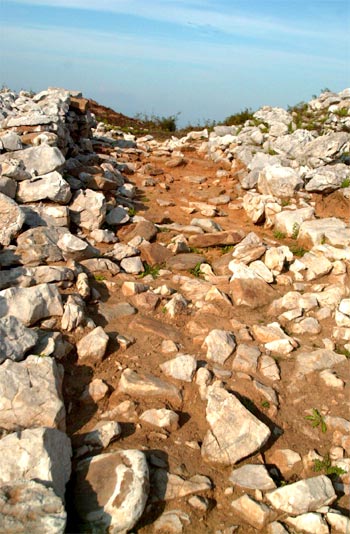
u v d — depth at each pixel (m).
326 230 7.48
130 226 7.87
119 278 6.35
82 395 4.26
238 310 5.81
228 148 13.41
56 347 4.54
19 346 4.29
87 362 4.63
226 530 3.29
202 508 3.39
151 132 19.88
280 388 4.61
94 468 3.48
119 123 21.78
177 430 4.03
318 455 3.92
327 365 4.91
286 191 9.49
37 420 3.69
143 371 4.59
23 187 7.35
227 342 5.04
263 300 5.93
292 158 11.42
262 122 14.42
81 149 12.11
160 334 5.19
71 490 3.39
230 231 7.77
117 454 3.53
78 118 12.76
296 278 6.60
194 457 3.80
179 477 3.58
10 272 5.55
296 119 14.02
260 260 6.84
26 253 6.09
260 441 3.83
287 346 5.10
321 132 12.67
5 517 2.92
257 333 5.33
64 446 3.51
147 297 5.80
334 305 5.95
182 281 6.40
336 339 5.40
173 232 8.01
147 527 3.26
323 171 9.55
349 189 9.20
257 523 3.36
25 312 4.80
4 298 4.85
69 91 13.70
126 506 3.21
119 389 4.34
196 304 5.84
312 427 4.22
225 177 11.99
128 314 5.50
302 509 3.43
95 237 7.18
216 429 3.93
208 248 7.61
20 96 12.96
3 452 3.29
